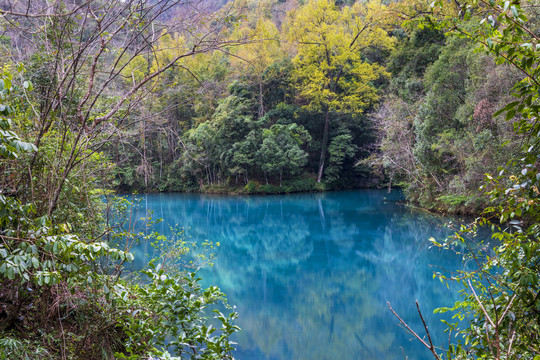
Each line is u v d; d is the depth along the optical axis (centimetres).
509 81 1120
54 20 293
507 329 205
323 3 2947
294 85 3161
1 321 308
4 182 289
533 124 178
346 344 614
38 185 309
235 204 2452
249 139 2892
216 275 992
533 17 880
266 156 2855
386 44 2866
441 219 1545
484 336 214
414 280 930
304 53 3052
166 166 3005
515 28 163
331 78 3209
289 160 2917
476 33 192
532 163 175
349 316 728
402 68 2298
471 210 1458
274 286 908
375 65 2923
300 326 684
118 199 472
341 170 3338
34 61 329
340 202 2433
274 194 2955
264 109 3238
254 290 876
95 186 454
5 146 169
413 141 1986
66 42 312
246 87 2995
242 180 3102
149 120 354
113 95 364
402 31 3011
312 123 3309
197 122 2977
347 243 1367
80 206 393
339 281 948
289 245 1372
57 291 322
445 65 1588
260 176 3123
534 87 165
